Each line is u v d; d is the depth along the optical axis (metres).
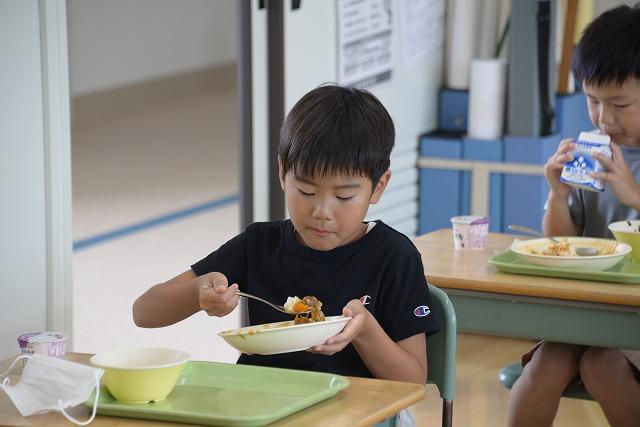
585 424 3.42
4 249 2.68
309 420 1.55
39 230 2.78
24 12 2.67
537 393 2.61
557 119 4.71
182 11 10.25
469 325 2.55
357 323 1.76
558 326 2.46
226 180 7.19
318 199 1.86
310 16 3.97
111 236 5.72
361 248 1.99
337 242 1.90
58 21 2.75
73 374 1.55
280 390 1.68
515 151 4.57
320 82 4.07
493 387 3.75
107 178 7.15
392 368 1.86
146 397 1.59
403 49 4.61
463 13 4.89
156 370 1.57
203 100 10.27
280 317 2.02
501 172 4.61
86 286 4.82
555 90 4.76
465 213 4.72
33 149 2.74
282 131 1.92
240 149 3.88
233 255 2.09
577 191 2.96
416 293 1.98
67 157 2.82
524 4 4.49
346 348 1.96
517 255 2.62
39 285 2.79
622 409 2.53
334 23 4.13
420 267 2.01
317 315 1.81
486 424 3.39
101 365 1.59
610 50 2.68
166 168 7.52
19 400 1.56
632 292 2.37
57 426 1.53
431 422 3.39
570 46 4.75
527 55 4.53
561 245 2.62
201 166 7.61
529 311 2.48
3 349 2.70
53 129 2.77
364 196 1.88
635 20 2.69
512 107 4.60
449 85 4.98
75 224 5.95
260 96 3.83
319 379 1.69
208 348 4.06
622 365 2.56
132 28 9.63
